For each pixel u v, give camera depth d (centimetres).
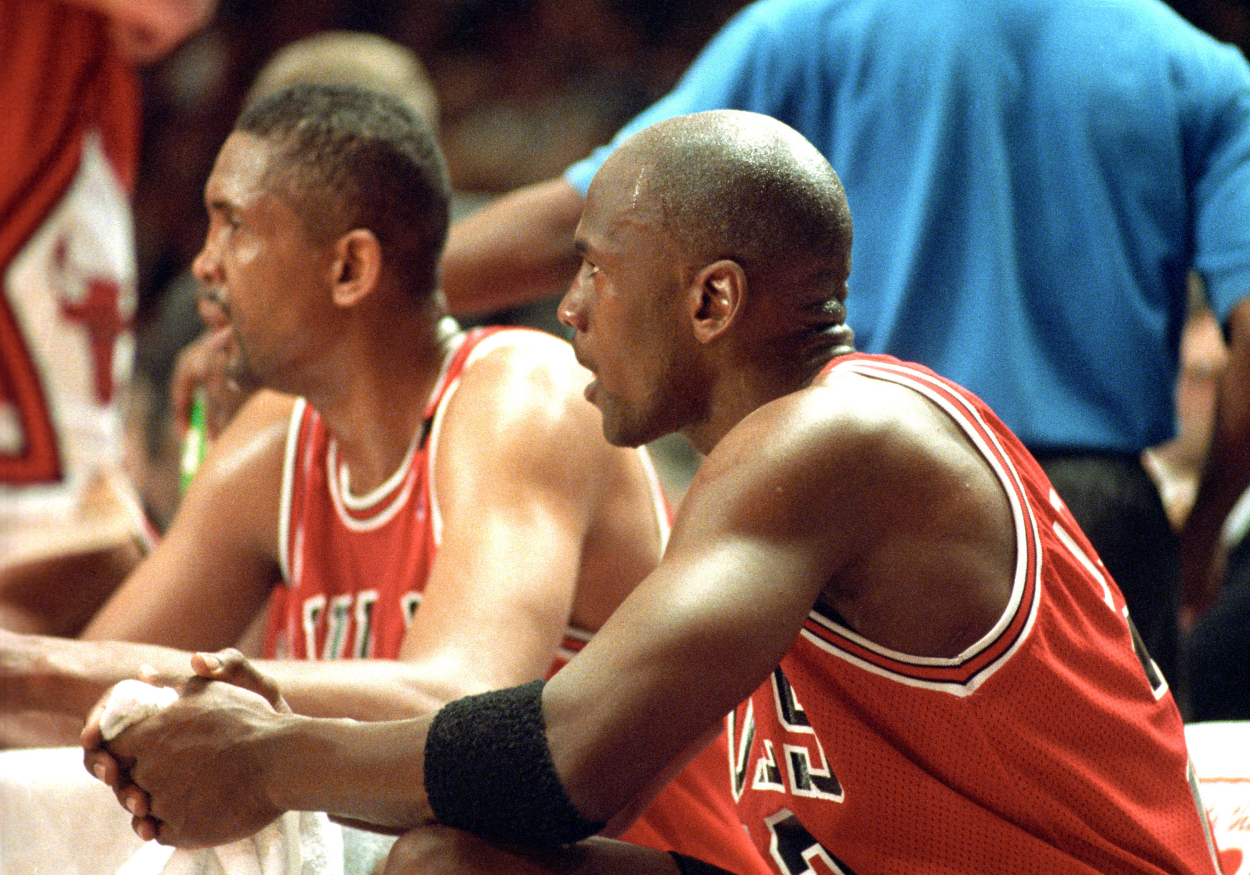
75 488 848
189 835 456
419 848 427
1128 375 759
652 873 455
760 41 805
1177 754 465
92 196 858
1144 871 439
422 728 424
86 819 497
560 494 605
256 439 702
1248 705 1045
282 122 634
